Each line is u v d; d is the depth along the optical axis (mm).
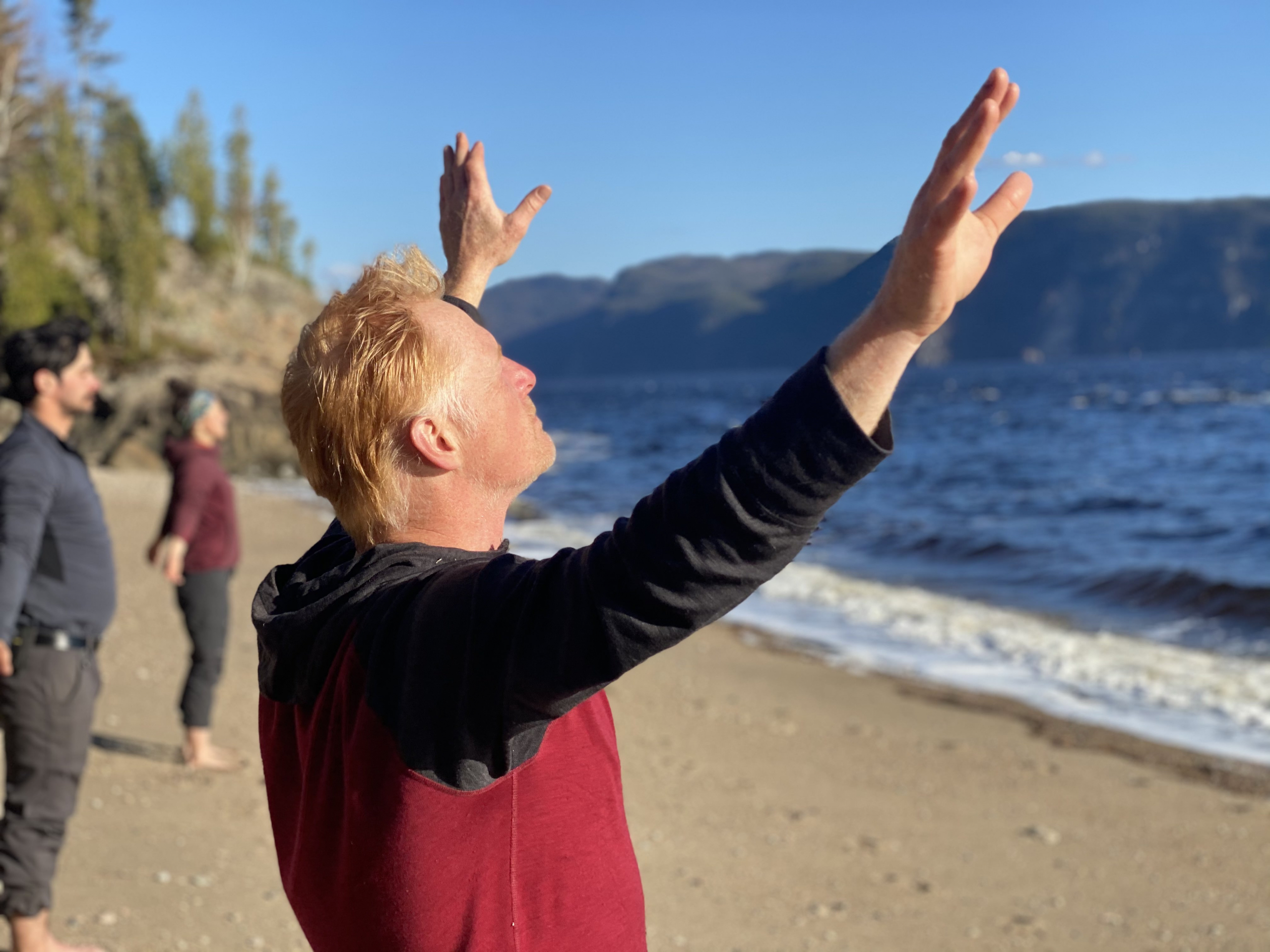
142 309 58844
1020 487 29719
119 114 81188
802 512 919
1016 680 10211
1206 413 55344
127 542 17141
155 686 7871
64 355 3539
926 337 909
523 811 1086
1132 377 121188
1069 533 21016
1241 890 5527
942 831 6348
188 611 6023
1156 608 13562
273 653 1259
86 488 3623
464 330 1214
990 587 15453
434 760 1062
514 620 1030
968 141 835
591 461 43094
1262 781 7324
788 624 12781
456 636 1060
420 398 1160
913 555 18734
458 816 1064
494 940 1063
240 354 64938
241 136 77562
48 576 3518
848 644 11766
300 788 1275
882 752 7984
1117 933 4996
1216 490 27547
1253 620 12547
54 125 70938
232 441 40969
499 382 1225
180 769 6000
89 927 4043
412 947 1066
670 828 6121
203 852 4895
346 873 1104
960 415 63719
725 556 922
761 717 8836
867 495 29031
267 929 4176
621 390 150000
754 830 6191
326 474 1220
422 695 1062
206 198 74688
